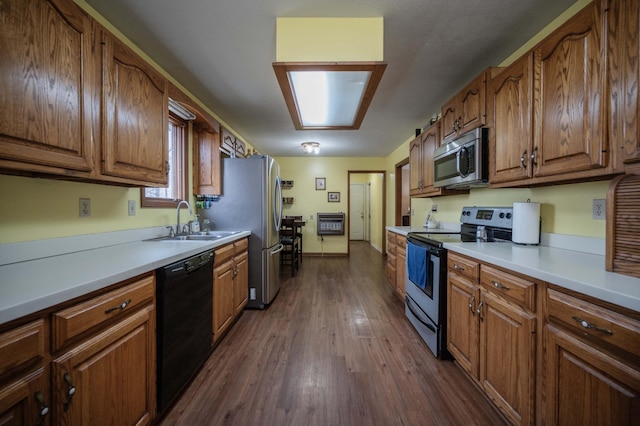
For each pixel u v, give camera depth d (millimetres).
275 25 1656
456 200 2891
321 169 5941
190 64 2102
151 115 1604
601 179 1251
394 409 1396
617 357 783
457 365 1801
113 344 992
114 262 1175
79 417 847
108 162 1277
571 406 922
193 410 1390
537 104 1378
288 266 4902
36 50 951
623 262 979
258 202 2857
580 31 1130
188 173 2619
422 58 2018
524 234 1710
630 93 952
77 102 1116
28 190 1207
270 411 1382
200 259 1678
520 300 1155
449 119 2307
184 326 1483
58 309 794
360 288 3568
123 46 1366
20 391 693
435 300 1932
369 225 8289
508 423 1291
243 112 3164
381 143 4715
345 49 1607
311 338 2186
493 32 1722
